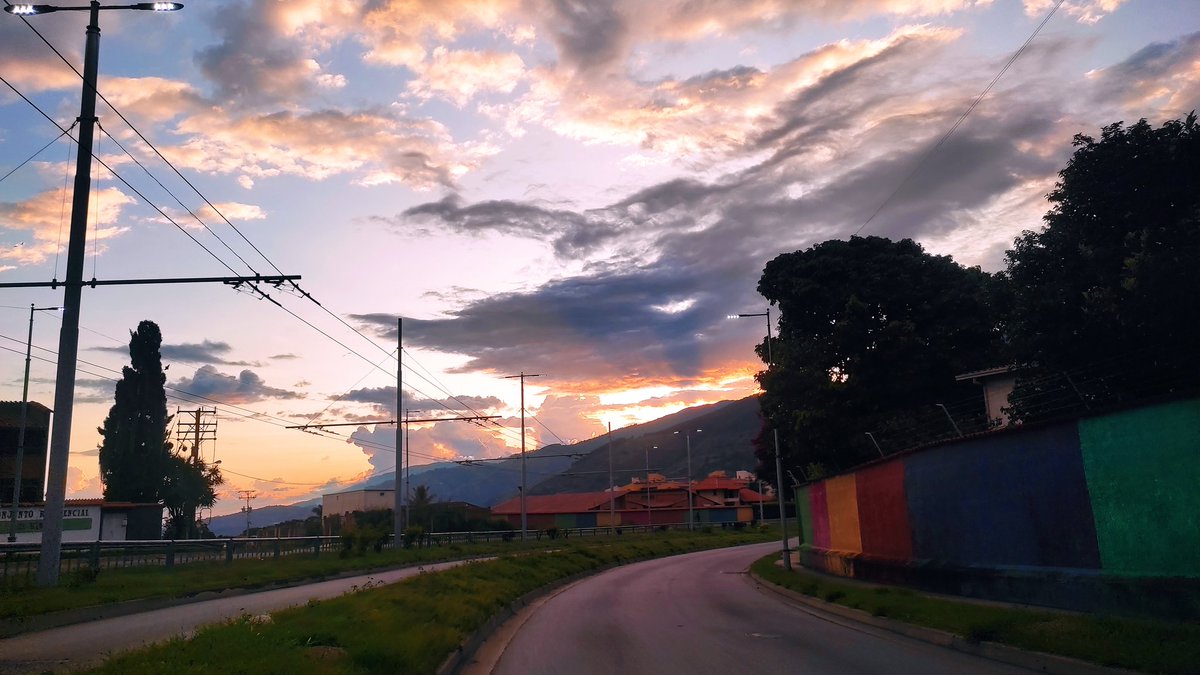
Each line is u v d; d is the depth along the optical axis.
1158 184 20.03
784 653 13.72
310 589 27.28
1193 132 19.52
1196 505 13.45
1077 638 11.64
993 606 16.88
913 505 23.33
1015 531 18.06
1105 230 20.98
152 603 20.91
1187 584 13.16
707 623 18.67
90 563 25.80
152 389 62.22
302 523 83.69
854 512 29.75
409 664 10.11
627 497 115.31
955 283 40.47
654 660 13.19
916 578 22.41
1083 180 20.83
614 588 30.77
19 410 55.28
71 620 17.30
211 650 9.62
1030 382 23.20
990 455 19.08
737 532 89.75
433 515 88.75
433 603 16.47
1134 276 18.59
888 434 36.62
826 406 38.12
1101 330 21.00
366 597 16.80
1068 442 16.42
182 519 62.44
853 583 26.19
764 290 43.94
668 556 58.56
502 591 22.75
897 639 15.33
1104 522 15.39
